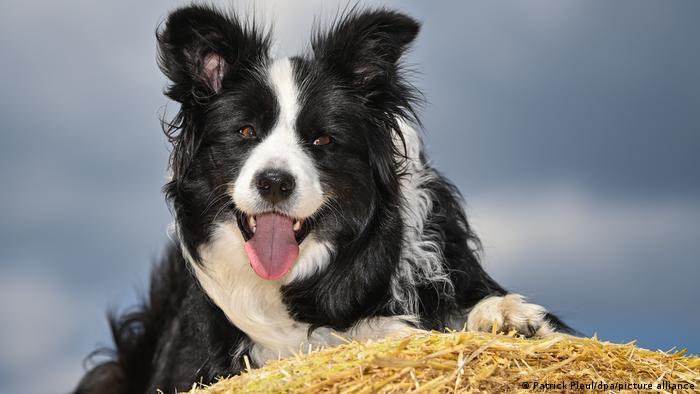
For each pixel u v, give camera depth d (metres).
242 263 6.16
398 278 6.26
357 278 6.18
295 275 6.16
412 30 6.16
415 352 4.36
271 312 6.31
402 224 6.29
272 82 6.13
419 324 6.18
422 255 6.33
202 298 6.52
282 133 6.05
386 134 6.27
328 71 6.27
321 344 6.30
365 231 6.16
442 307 6.30
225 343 6.46
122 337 8.68
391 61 6.22
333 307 6.21
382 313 6.23
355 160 6.14
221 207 6.06
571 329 5.95
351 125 6.13
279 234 5.96
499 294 6.43
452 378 4.22
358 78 6.29
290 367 4.54
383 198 6.23
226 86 6.17
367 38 6.22
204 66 6.16
